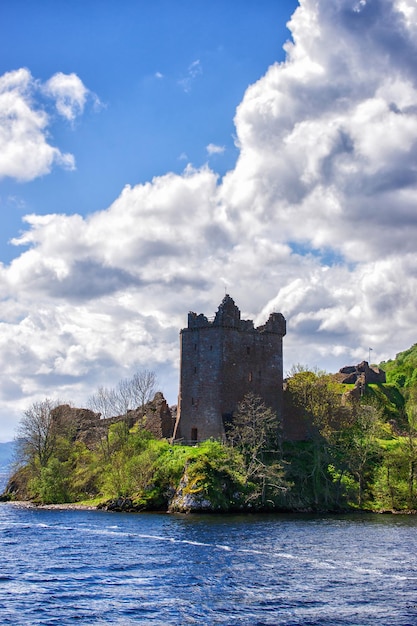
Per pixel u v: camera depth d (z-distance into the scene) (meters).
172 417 137.88
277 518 95.19
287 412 134.75
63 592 48.84
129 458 117.31
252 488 104.88
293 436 133.50
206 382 127.00
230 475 104.88
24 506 117.88
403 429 155.00
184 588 50.16
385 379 188.38
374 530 82.25
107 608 44.69
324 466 116.31
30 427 133.88
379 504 109.88
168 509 103.75
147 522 89.31
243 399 128.25
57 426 141.25
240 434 116.25
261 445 113.69
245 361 129.75
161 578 53.38
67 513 103.06
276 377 133.50
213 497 100.88
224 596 47.97
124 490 109.44
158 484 108.12
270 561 60.53
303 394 135.12
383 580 53.19
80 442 141.25
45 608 44.66
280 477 107.50
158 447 119.56
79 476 126.69
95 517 96.12
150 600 46.75
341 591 49.62
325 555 63.91
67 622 41.81
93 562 59.84
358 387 161.62
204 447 113.69
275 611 44.38
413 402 165.50
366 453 118.00
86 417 153.50
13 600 46.59
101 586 50.69
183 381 130.00
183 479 104.50
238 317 130.12
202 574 54.88
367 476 117.31
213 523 88.31
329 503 108.81
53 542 71.62
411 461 113.12
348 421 133.00
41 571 56.03
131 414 146.00
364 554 64.62
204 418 126.06
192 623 41.78
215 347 127.12
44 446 132.50
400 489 111.12
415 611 44.59
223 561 60.38
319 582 52.34
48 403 137.12
